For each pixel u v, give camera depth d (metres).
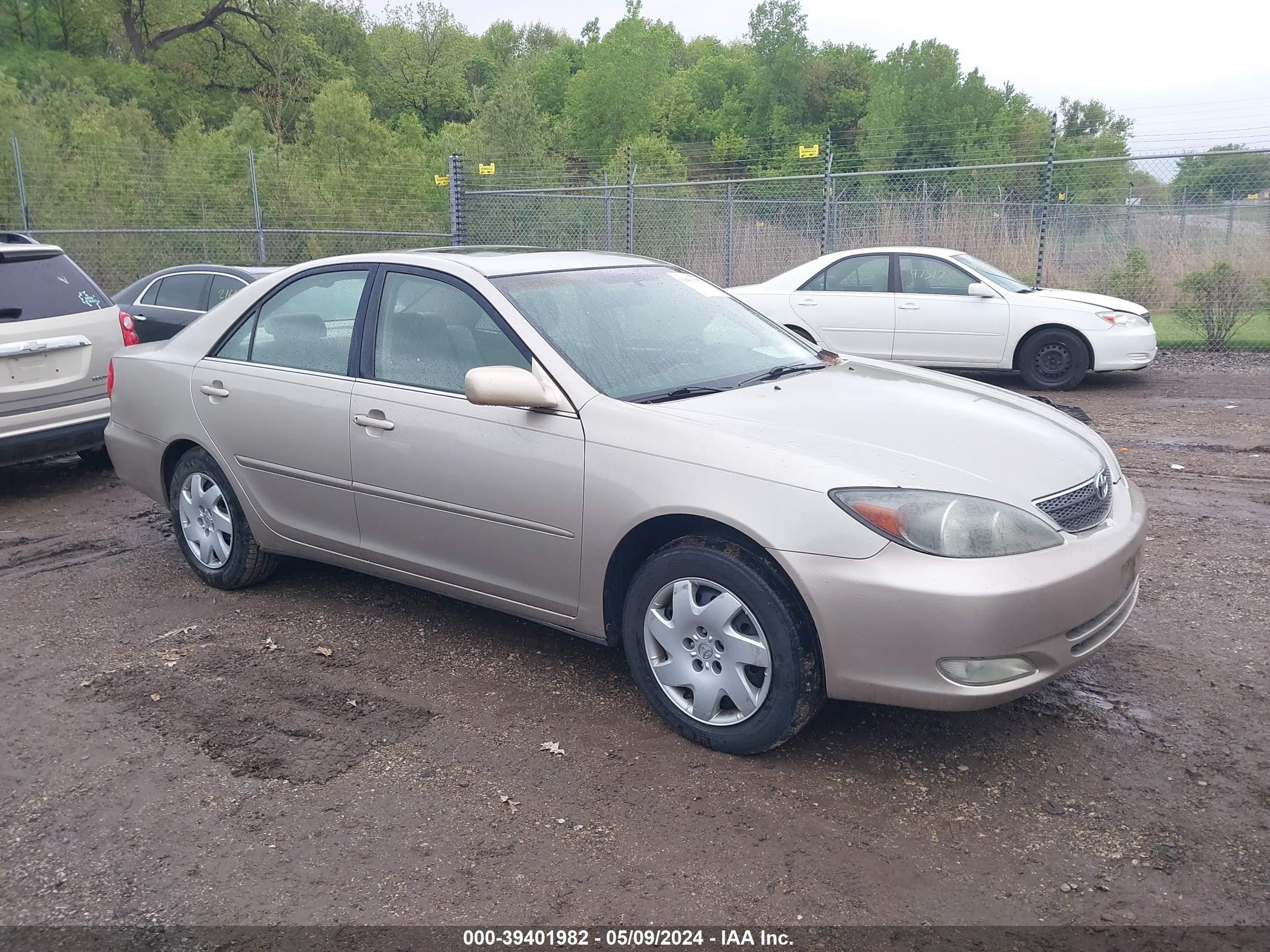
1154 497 6.27
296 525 4.46
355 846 2.84
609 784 3.13
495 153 31.59
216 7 46.19
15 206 19.67
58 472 7.79
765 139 53.66
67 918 2.56
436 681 3.90
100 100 31.20
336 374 4.23
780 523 3.04
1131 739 3.37
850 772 3.19
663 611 3.42
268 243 20.92
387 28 61.78
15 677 3.98
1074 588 2.99
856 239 16.28
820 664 3.12
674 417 3.37
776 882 2.65
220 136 28.09
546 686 3.85
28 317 6.61
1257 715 3.51
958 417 3.56
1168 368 11.71
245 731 3.51
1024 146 35.59
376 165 23.89
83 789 3.15
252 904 2.60
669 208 17.72
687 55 79.19
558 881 2.67
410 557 4.07
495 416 3.67
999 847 2.79
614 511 3.37
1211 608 4.48
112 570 5.31
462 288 3.95
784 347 4.38
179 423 4.81
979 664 2.91
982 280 10.51
